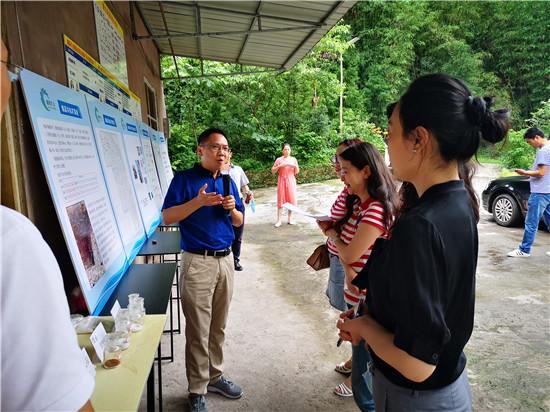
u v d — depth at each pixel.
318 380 2.46
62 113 1.62
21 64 1.44
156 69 5.65
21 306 0.52
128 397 1.03
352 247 1.72
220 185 2.21
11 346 0.52
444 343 0.83
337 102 17.59
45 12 1.69
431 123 0.87
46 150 1.39
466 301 0.91
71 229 1.47
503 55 21.55
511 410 2.16
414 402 0.97
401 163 0.95
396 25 19.70
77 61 2.06
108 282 1.74
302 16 4.02
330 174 13.04
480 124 0.87
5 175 1.25
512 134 12.94
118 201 2.21
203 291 2.07
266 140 13.12
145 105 4.53
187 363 2.12
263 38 4.98
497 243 5.54
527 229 4.88
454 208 0.88
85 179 1.75
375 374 1.09
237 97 13.19
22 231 0.55
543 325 3.13
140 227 2.63
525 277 4.21
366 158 1.74
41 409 0.53
